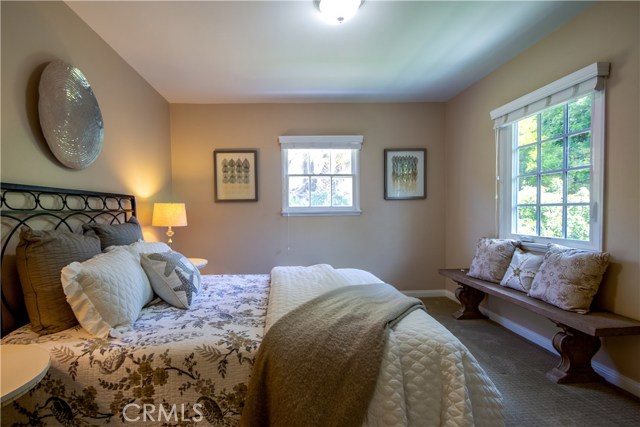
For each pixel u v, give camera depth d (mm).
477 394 1150
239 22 1990
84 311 1283
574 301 1831
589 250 1951
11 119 1394
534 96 2299
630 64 1714
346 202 3711
